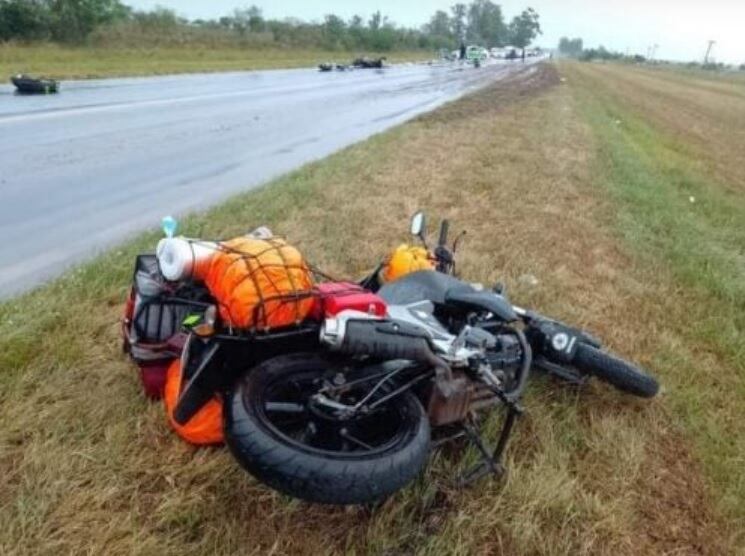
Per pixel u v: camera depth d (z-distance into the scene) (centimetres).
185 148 1234
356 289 342
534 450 385
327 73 4056
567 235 857
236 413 282
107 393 380
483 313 392
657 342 559
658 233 912
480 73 5291
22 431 342
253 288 307
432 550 301
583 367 440
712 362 542
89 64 2883
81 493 305
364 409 304
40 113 1470
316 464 268
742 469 396
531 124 2014
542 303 611
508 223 884
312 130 1616
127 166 1034
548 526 331
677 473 390
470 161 1297
